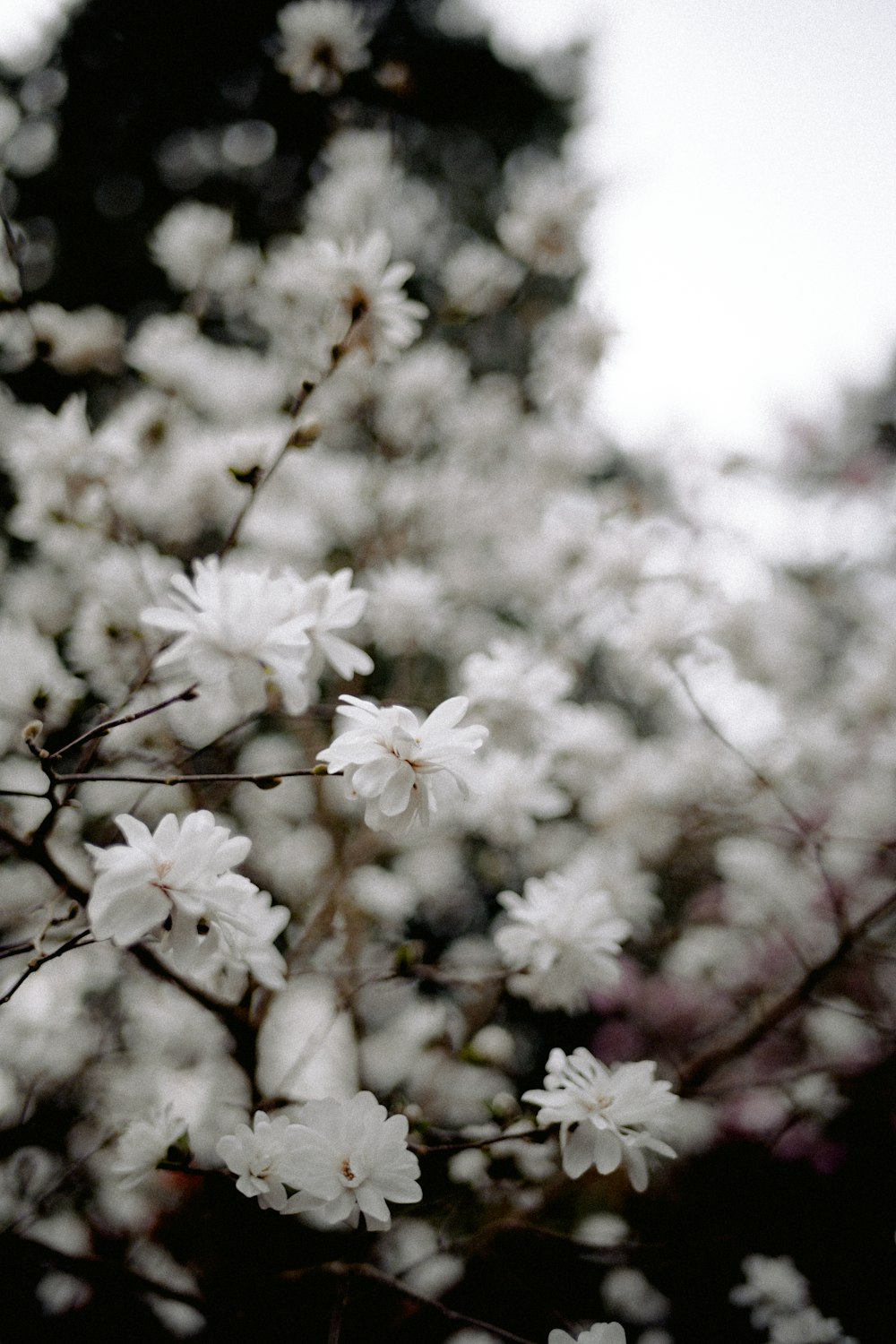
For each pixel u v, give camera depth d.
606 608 3.04
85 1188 2.31
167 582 2.35
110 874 1.00
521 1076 3.20
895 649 3.23
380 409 3.52
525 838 2.34
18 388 3.18
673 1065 2.85
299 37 2.54
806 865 3.04
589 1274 2.44
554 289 5.10
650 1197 2.79
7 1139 2.00
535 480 3.77
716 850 3.32
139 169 4.65
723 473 3.22
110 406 3.69
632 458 4.21
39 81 4.46
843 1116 2.95
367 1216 1.12
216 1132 2.28
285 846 3.12
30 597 2.76
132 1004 2.59
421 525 3.55
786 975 3.06
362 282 1.66
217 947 1.05
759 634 3.30
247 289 3.26
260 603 1.18
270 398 3.29
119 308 4.54
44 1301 2.25
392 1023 3.05
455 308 3.26
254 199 4.51
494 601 3.91
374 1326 2.10
